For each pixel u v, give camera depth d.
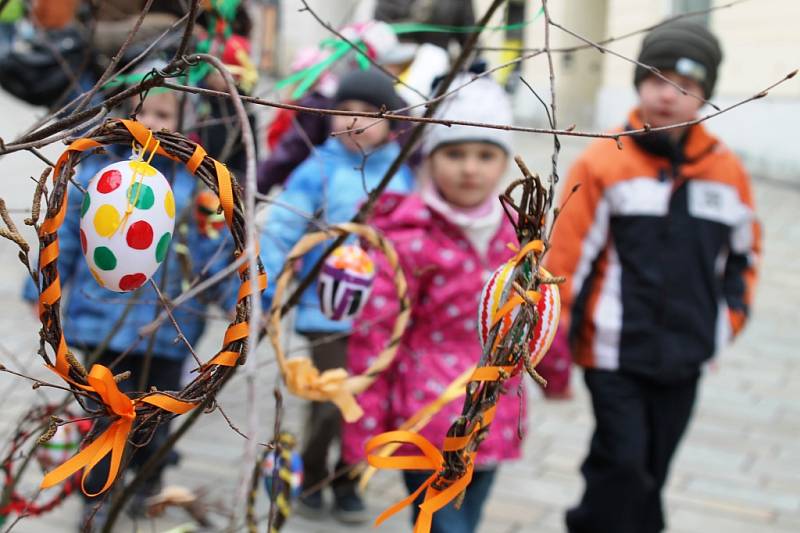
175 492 2.88
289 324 2.09
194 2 1.12
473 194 2.73
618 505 3.06
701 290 3.10
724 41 13.77
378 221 2.78
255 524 2.10
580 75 16.66
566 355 2.92
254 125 2.87
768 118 13.28
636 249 3.07
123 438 1.06
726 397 5.18
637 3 15.19
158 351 3.12
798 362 5.88
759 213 10.65
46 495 2.88
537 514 3.72
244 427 4.02
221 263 2.85
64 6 3.69
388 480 3.95
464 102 2.73
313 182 3.52
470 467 1.19
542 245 1.27
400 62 4.26
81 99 1.49
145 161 1.24
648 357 3.04
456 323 2.73
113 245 1.14
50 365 1.07
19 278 6.25
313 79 2.27
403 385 2.72
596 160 3.09
